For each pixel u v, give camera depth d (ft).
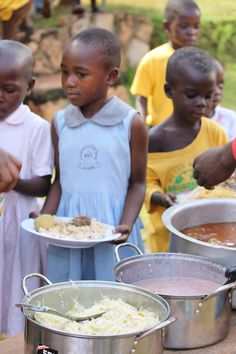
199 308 7.29
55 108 27.89
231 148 9.01
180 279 8.18
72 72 11.09
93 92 11.14
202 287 7.98
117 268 7.86
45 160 11.81
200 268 8.16
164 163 13.26
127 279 8.05
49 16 32.48
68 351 6.29
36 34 29.89
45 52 29.55
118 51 11.35
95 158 11.23
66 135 11.50
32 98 27.81
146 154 11.41
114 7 35.73
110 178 11.25
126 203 11.28
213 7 39.45
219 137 13.51
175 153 13.24
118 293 7.43
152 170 13.23
